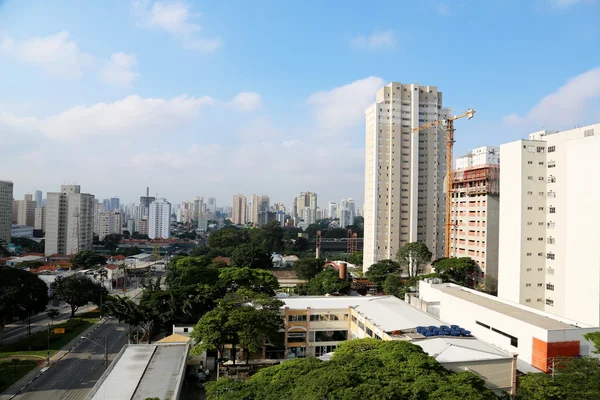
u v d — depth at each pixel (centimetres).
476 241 12319
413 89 14138
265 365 6481
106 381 5009
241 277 8838
